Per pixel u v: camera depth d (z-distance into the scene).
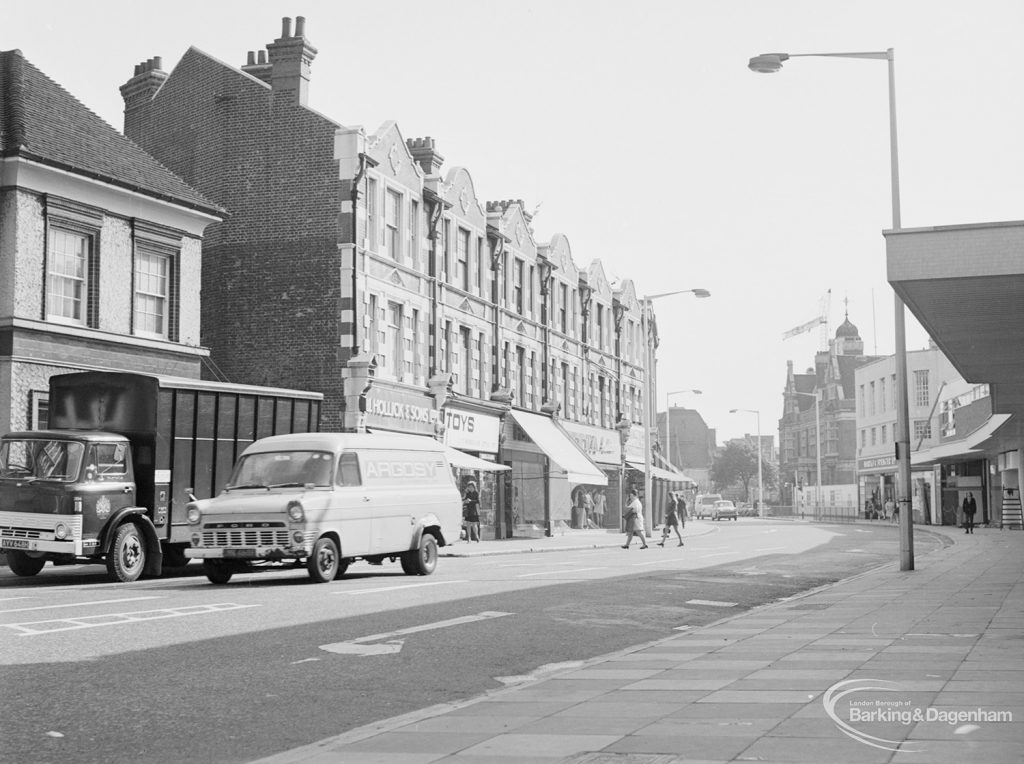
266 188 33.59
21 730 7.23
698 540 42.50
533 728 7.00
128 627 11.97
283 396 22.52
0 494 18.45
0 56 27.00
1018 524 55.28
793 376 147.12
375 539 19.06
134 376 19.69
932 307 16.97
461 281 40.38
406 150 36.00
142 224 27.00
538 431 44.75
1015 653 9.86
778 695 7.93
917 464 68.94
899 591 17.48
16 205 23.67
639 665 9.77
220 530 17.67
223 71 34.56
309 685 9.00
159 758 6.60
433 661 10.30
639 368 62.03
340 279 32.66
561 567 23.39
